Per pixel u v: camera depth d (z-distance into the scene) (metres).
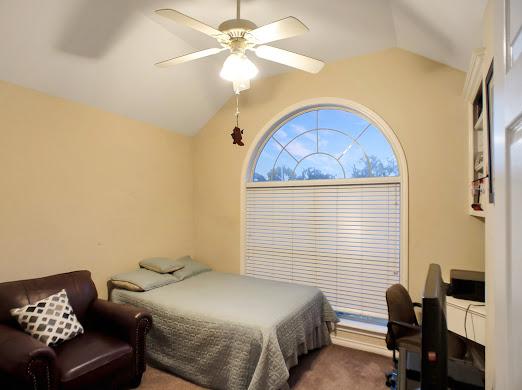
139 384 2.46
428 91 2.89
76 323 2.39
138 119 3.52
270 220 3.70
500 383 0.83
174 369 2.58
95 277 3.11
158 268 3.33
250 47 2.02
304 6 2.36
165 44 2.84
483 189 2.04
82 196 3.00
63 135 2.85
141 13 2.46
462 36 2.14
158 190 3.77
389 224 3.07
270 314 2.44
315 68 2.19
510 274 0.75
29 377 1.78
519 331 0.69
